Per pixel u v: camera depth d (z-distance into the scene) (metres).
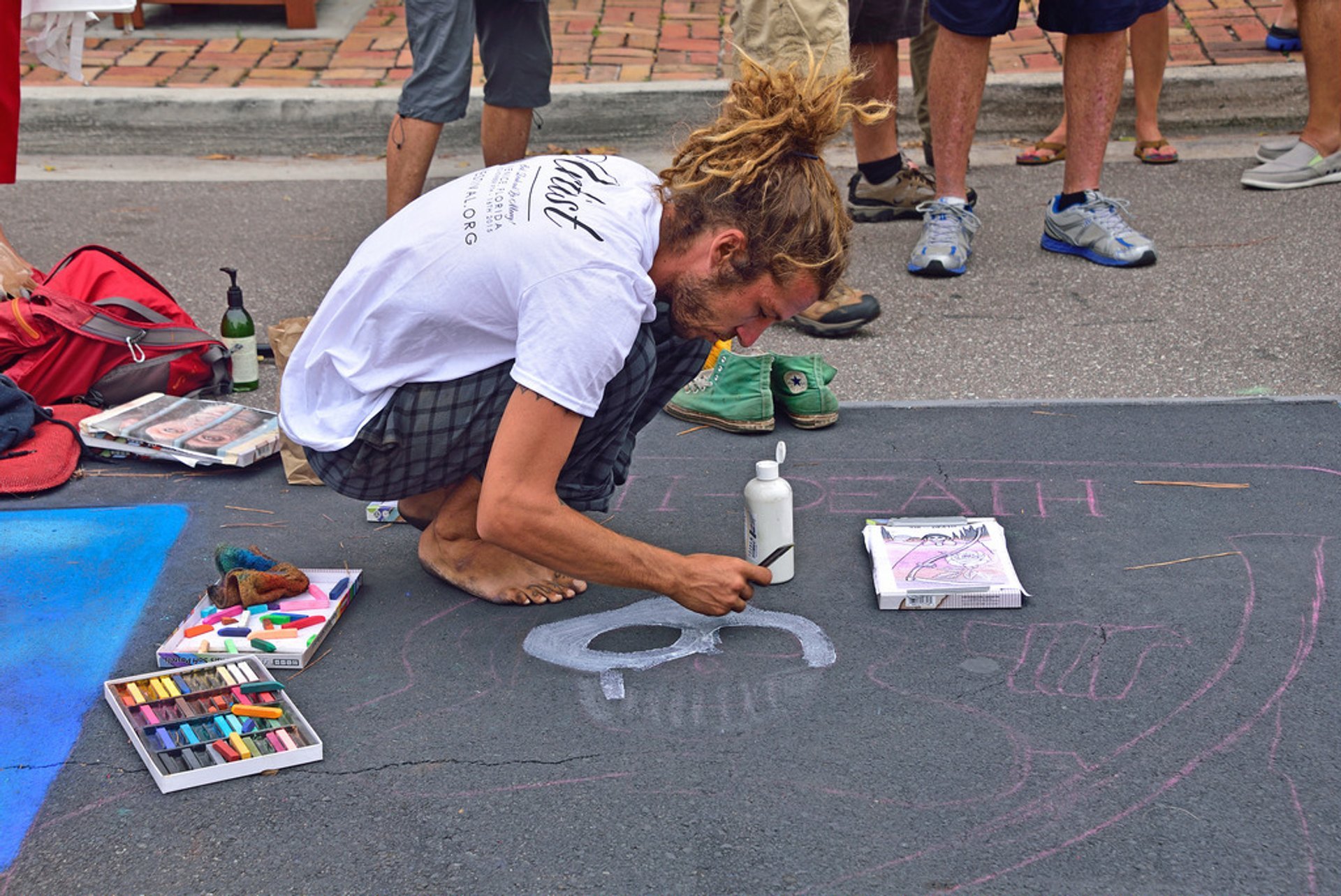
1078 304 4.07
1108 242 4.38
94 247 3.59
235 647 2.27
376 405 2.25
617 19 7.09
